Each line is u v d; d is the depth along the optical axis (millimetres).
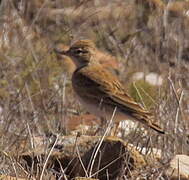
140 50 19641
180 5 20172
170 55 18891
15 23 19484
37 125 14547
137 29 20266
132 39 19500
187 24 19672
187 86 16719
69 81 17234
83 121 15609
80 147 12547
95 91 13875
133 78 18266
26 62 17641
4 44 18266
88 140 12633
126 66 18641
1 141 13398
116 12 20859
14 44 18516
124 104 13469
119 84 13945
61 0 21500
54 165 12492
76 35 19844
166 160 12469
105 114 13734
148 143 13039
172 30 19422
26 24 20125
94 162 12297
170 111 14320
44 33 20047
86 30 20219
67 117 15406
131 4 20750
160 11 19469
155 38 19625
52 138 13461
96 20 20484
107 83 13852
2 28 19281
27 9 20438
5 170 12125
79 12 20594
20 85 16953
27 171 12000
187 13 19859
